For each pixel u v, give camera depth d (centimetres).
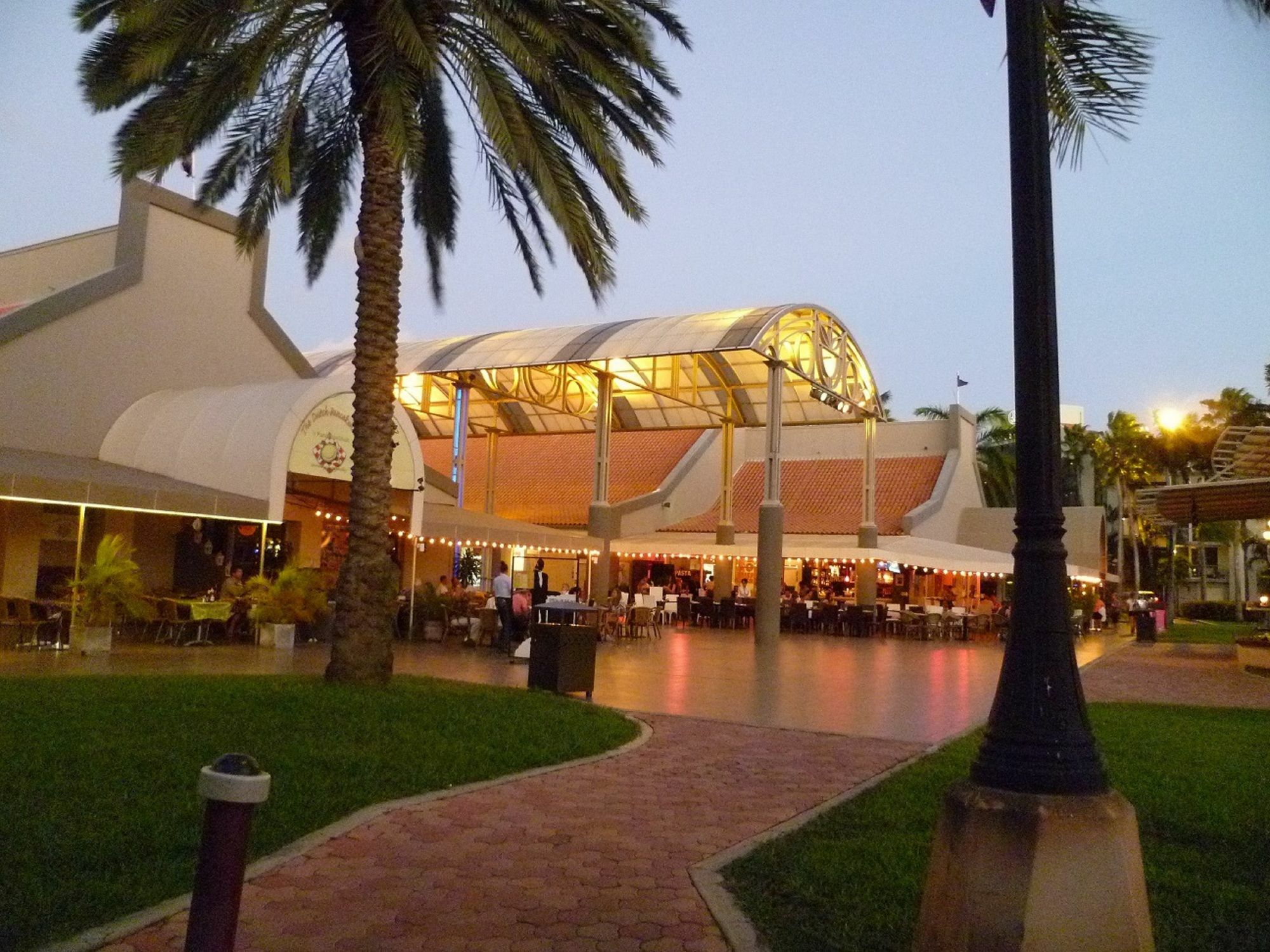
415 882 554
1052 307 452
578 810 727
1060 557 435
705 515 4125
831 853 632
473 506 4106
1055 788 407
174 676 1274
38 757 767
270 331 2305
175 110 1239
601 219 1402
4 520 1819
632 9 1337
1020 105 467
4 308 2034
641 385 2819
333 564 2344
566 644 1319
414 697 1136
